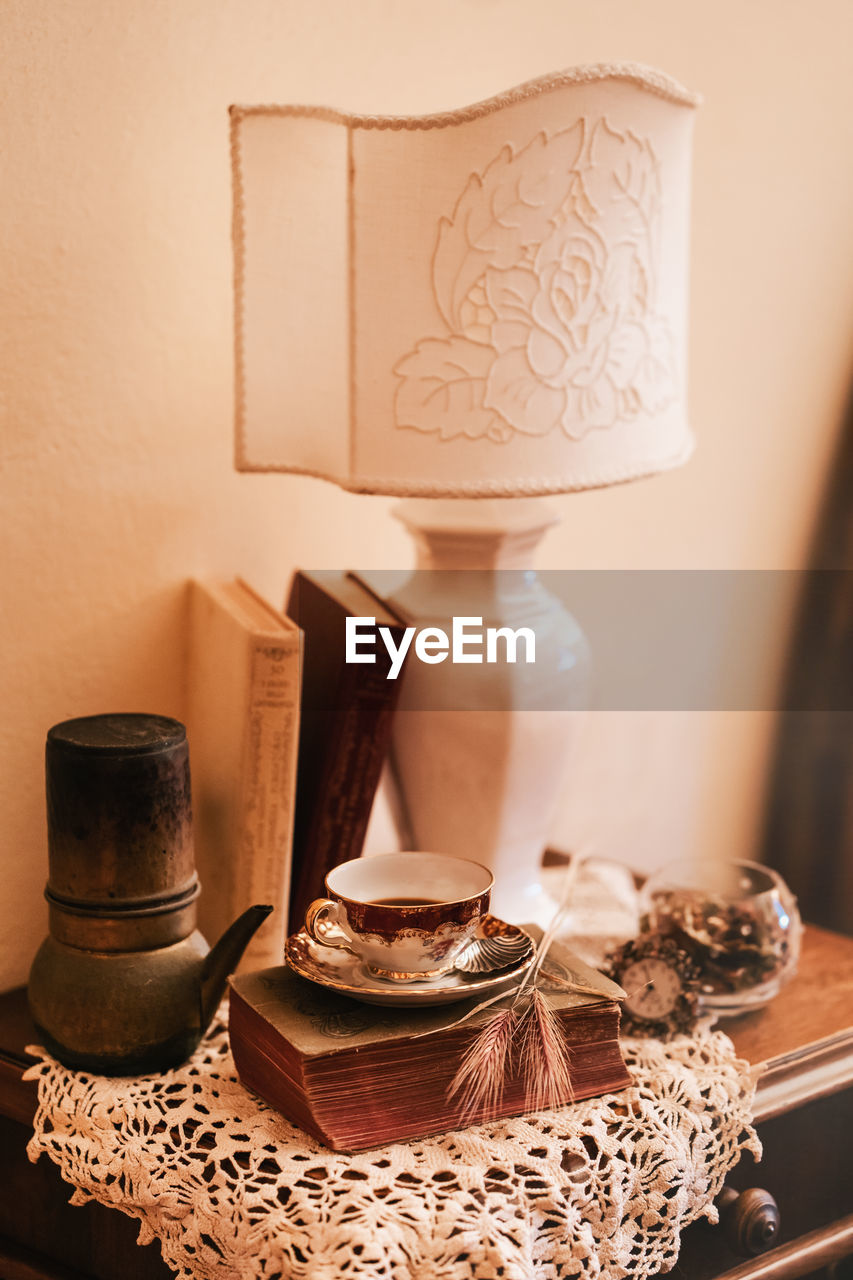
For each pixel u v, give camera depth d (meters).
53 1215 0.81
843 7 1.44
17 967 0.96
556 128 0.81
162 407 0.99
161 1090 0.77
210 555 1.04
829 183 1.49
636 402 0.90
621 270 0.86
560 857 1.26
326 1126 0.69
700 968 0.90
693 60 1.32
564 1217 0.69
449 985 0.74
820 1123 0.88
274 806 0.90
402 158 0.81
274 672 0.87
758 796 1.63
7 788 0.94
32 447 0.91
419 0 1.08
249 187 0.88
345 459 0.88
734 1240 0.81
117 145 0.92
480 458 0.85
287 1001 0.75
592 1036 0.76
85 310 0.92
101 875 0.78
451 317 0.83
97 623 0.97
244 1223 0.67
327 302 0.87
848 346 1.55
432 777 0.98
